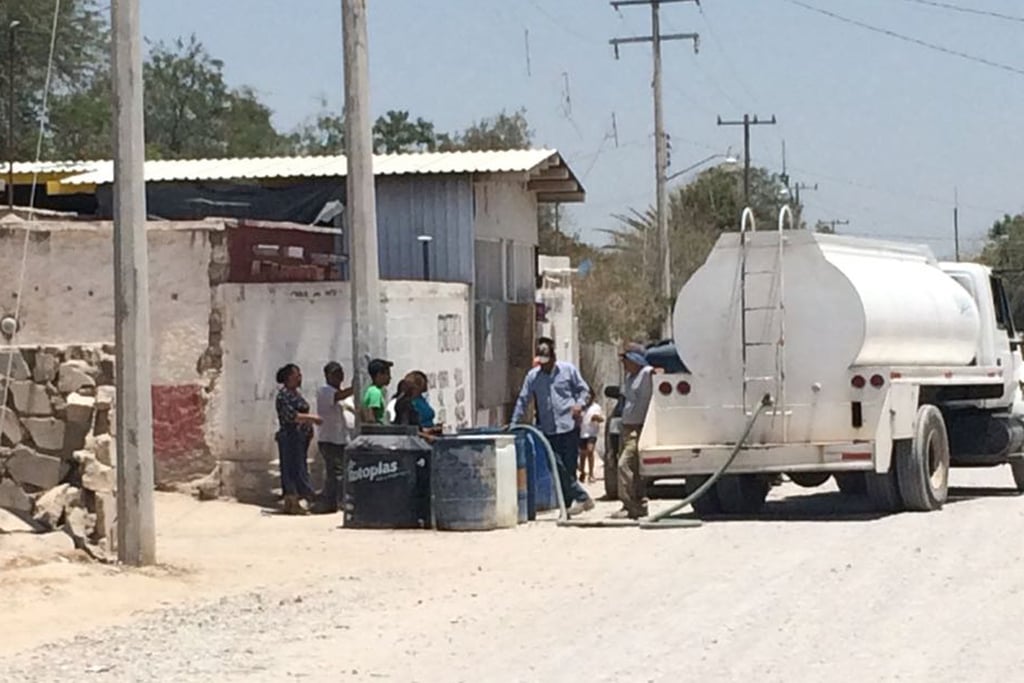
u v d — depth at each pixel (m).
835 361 24.22
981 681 12.38
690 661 13.31
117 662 13.61
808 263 24.39
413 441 23.97
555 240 66.62
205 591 17.64
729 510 26.03
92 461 18.98
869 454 23.89
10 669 13.30
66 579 17.20
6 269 28.89
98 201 36.19
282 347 27.94
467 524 23.50
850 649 13.73
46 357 19.36
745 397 24.64
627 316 58.94
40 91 55.31
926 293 26.55
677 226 81.62
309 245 31.98
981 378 27.64
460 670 13.13
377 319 26.12
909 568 18.59
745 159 81.38
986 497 28.12
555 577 18.61
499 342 36.88
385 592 17.64
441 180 35.09
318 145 88.81
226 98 86.69
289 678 12.88
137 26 18.42
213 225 28.03
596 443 36.22
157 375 28.06
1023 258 100.31
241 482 27.80
